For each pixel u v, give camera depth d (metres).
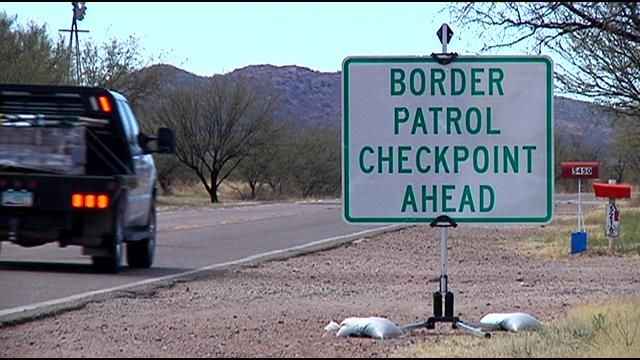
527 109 19.83
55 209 31.36
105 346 19.28
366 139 19.86
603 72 46.56
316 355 18.44
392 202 19.84
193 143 130.25
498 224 19.91
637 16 19.22
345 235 56.25
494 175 19.81
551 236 54.09
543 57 19.78
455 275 33.69
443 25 19.94
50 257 37.25
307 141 146.00
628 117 55.59
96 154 33.03
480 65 19.81
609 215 44.19
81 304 25.03
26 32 79.19
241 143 132.50
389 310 24.28
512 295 27.48
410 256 42.28
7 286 28.64
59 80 81.38
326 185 147.50
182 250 43.31
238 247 45.62
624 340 18.91
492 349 18.56
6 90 32.47
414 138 19.83
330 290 28.78
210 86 131.62
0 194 31.36
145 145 35.28
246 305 25.16
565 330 20.20
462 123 19.84
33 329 21.28
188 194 140.50
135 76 101.06
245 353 18.66
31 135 32.59
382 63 19.84
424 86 19.83
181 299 26.30
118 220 32.06
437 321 20.92
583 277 32.62
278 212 86.94
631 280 31.47
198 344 19.53
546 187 19.81
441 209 19.84
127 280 30.58
